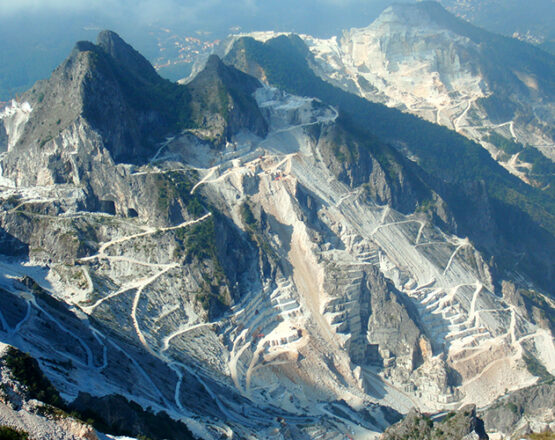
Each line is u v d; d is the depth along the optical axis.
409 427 183.12
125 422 164.62
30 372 147.12
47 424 130.12
